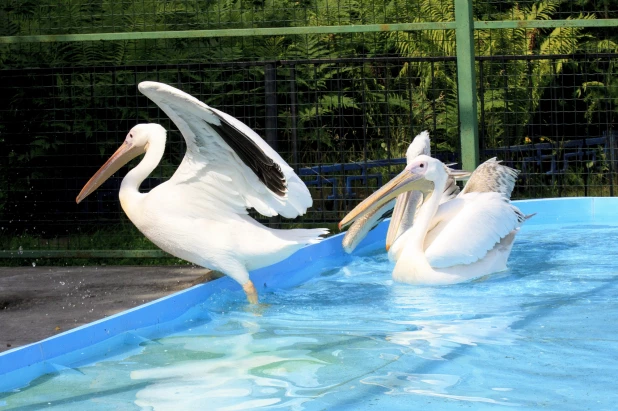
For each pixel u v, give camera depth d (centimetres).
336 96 997
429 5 1027
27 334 475
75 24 927
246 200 529
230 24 955
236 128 486
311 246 638
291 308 499
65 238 845
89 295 586
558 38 1035
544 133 1086
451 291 519
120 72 868
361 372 363
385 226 748
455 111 1027
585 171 1036
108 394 346
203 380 360
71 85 834
